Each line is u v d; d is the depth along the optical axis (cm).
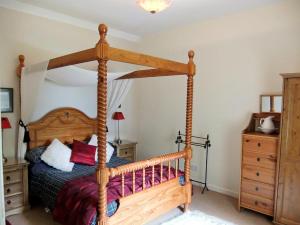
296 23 302
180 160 431
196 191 388
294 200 272
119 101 422
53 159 324
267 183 295
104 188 221
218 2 317
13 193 303
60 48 384
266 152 294
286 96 273
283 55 314
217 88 382
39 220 292
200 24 397
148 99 489
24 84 325
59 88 391
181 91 433
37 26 358
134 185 252
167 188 287
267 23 326
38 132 360
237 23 354
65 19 383
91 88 432
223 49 372
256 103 340
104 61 212
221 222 291
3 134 336
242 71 353
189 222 290
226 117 374
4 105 333
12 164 300
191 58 299
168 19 386
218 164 386
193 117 413
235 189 368
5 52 331
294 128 270
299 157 267
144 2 240
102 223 218
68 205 244
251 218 303
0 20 324
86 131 417
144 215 260
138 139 512
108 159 377
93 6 337
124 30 450
